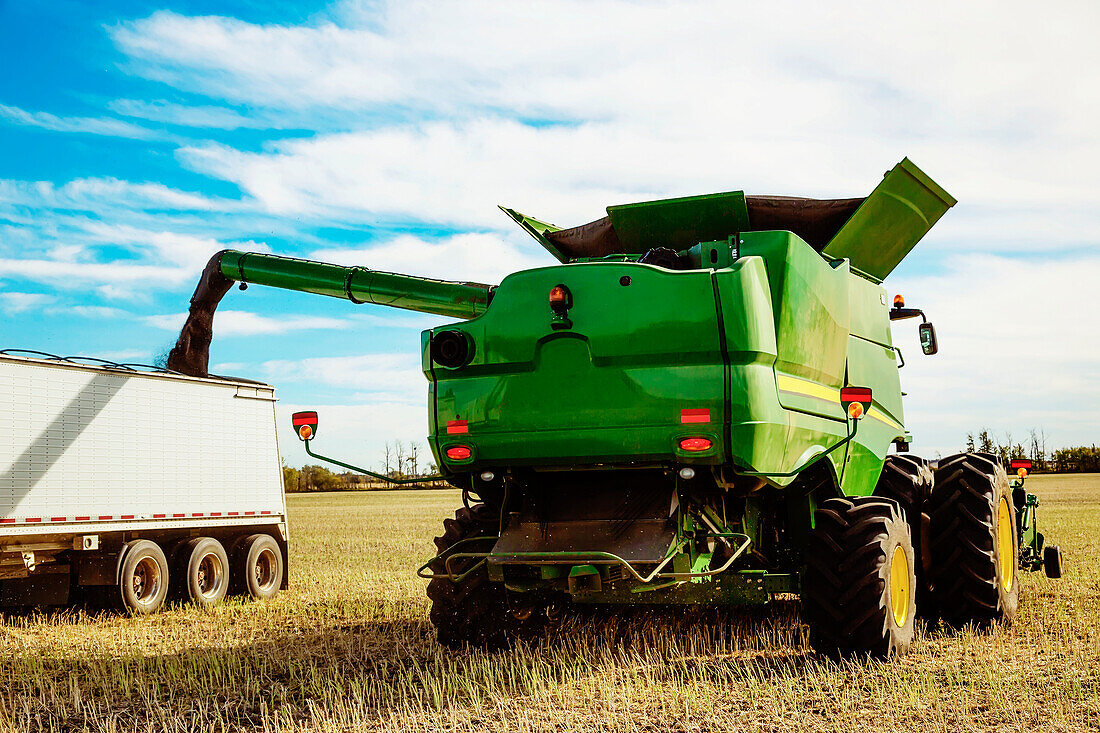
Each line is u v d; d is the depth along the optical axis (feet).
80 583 41.09
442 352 24.57
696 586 24.50
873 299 30.86
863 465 28.22
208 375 47.19
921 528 29.40
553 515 24.91
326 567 59.11
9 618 40.29
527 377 23.84
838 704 19.97
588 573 22.99
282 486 50.72
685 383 22.38
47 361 38.63
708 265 24.49
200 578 44.01
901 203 29.58
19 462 37.19
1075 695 20.17
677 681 22.68
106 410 41.04
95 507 40.04
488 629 27.25
